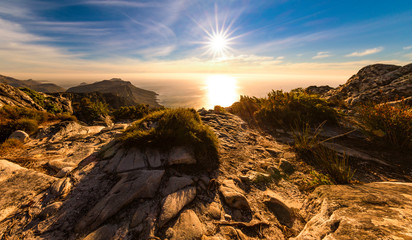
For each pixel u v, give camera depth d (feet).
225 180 10.26
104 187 8.93
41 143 16.94
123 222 6.89
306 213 7.47
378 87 35.35
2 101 34.30
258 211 7.95
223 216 7.49
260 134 20.06
